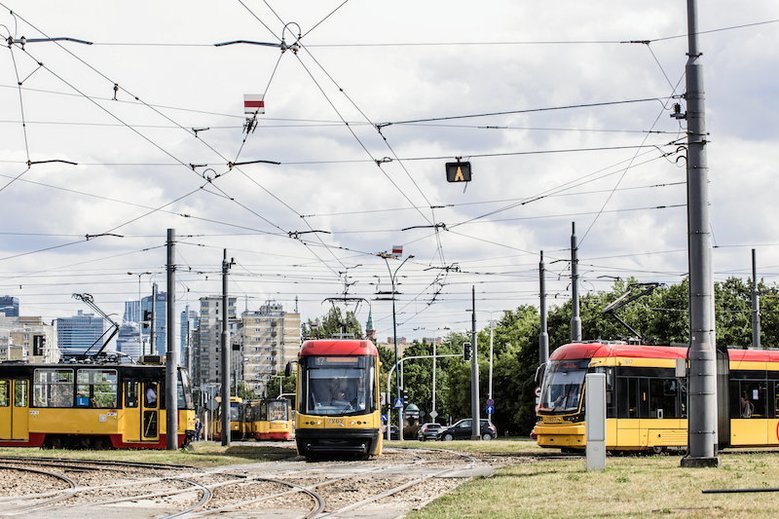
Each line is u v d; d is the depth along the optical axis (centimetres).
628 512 1870
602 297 8888
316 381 3981
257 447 5359
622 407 4038
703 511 1820
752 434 4197
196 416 5625
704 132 2923
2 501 2436
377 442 3997
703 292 2923
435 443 5741
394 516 2025
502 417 10312
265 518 2044
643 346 4169
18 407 5075
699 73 2922
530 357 9275
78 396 5059
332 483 2822
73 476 3194
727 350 4194
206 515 2111
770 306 8081
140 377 5091
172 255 4938
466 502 2162
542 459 3847
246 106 3278
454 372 11488
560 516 1850
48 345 18850
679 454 4138
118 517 2073
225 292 5600
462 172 3466
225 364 5603
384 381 12988
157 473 3334
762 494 2105
